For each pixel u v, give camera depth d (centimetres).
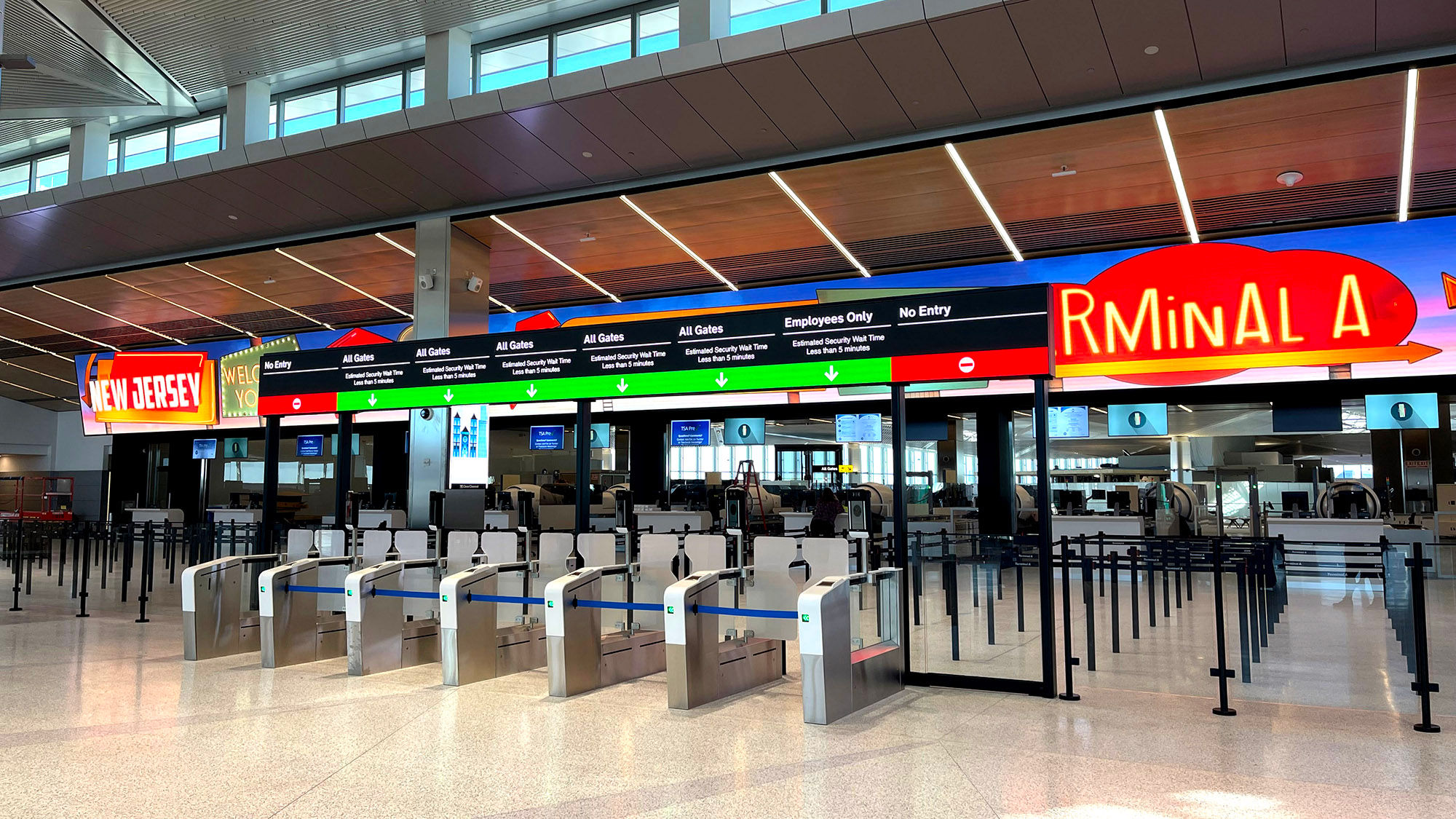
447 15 1255
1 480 3362
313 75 1474
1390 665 793
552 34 1344
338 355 1035
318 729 586
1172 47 986
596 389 889
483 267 1628
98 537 1362
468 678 743
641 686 732
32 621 1061
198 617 835
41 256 1777
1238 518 1798
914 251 1720
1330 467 2152
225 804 442
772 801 446
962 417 2252
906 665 721
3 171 1820
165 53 1327
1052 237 1631
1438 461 1966
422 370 991
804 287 1942
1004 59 1019
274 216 1540
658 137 1226
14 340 2661
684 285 1984
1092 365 1691
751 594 759
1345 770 495
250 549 1371
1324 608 1187
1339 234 1529
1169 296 1636
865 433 2219
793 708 652
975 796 452
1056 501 1980
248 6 1204
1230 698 671
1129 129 1167
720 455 2367
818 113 1152
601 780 479
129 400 2777
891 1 969
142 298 2147
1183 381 1633
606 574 766
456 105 1195
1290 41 968
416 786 470
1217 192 1394
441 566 898
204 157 1365
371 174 1357
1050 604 678
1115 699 672
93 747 543
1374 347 1498
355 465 2950
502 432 2512
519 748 541
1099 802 444
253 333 2556
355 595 777
